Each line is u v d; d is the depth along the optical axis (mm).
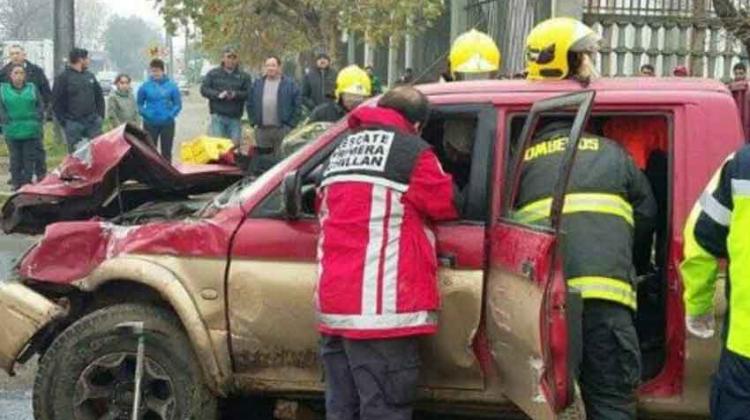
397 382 4375
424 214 4434
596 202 4301
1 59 29062
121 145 5562
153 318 4941
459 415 4766
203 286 4828
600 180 4320
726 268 4066
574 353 3875
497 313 4348
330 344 4508
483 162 4617
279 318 4754
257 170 6191
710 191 3748
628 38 11125
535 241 3914
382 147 4414
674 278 4426
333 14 17922
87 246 5109
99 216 5766
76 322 5016
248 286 4773
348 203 4395
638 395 4477
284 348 4781
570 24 4723
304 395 4863
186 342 4922
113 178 5695
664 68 11203
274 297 4746
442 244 4547
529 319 3959
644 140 4758
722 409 3729
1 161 17953
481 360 4551
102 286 5020
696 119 4477
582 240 4262
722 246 3766
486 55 5867
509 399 4441
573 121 4270
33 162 13773
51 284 5164
